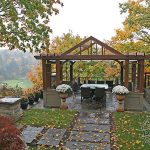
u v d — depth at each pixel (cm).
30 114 1045
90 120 957
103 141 724
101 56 1160
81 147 678
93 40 1178
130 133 793
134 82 1395
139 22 1371
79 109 1141
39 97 1393
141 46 1670
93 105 1222
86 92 1224
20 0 612
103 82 1588
